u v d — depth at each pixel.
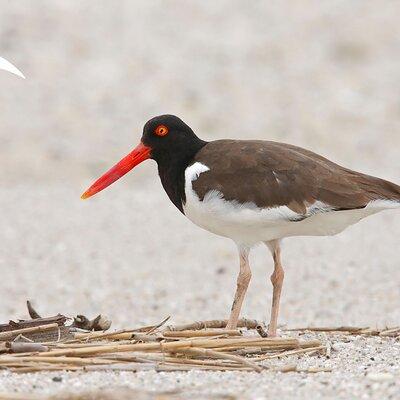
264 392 8.05
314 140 25.31
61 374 8.65
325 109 26.92
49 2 31.23
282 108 26.86
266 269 16.03
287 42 30.11
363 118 26.61
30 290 15.17
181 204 10.66
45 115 26.02
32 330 9.57
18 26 29.80
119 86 27.47
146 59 28.80
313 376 8.66
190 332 9.84
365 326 12.25
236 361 9.05
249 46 29.84
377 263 16.17
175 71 28.33
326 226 10.13
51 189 21.80
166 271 16.09
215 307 14.14
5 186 22.20
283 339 9.70
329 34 30.42
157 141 10.70
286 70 28.77
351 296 14.52
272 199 9.93
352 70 29.00
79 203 20.41
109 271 16.09
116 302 14.56
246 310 13.90
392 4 31.80
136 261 16.62
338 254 16.75
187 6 31.84
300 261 16.39
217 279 15.65
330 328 11.04
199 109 26.44
